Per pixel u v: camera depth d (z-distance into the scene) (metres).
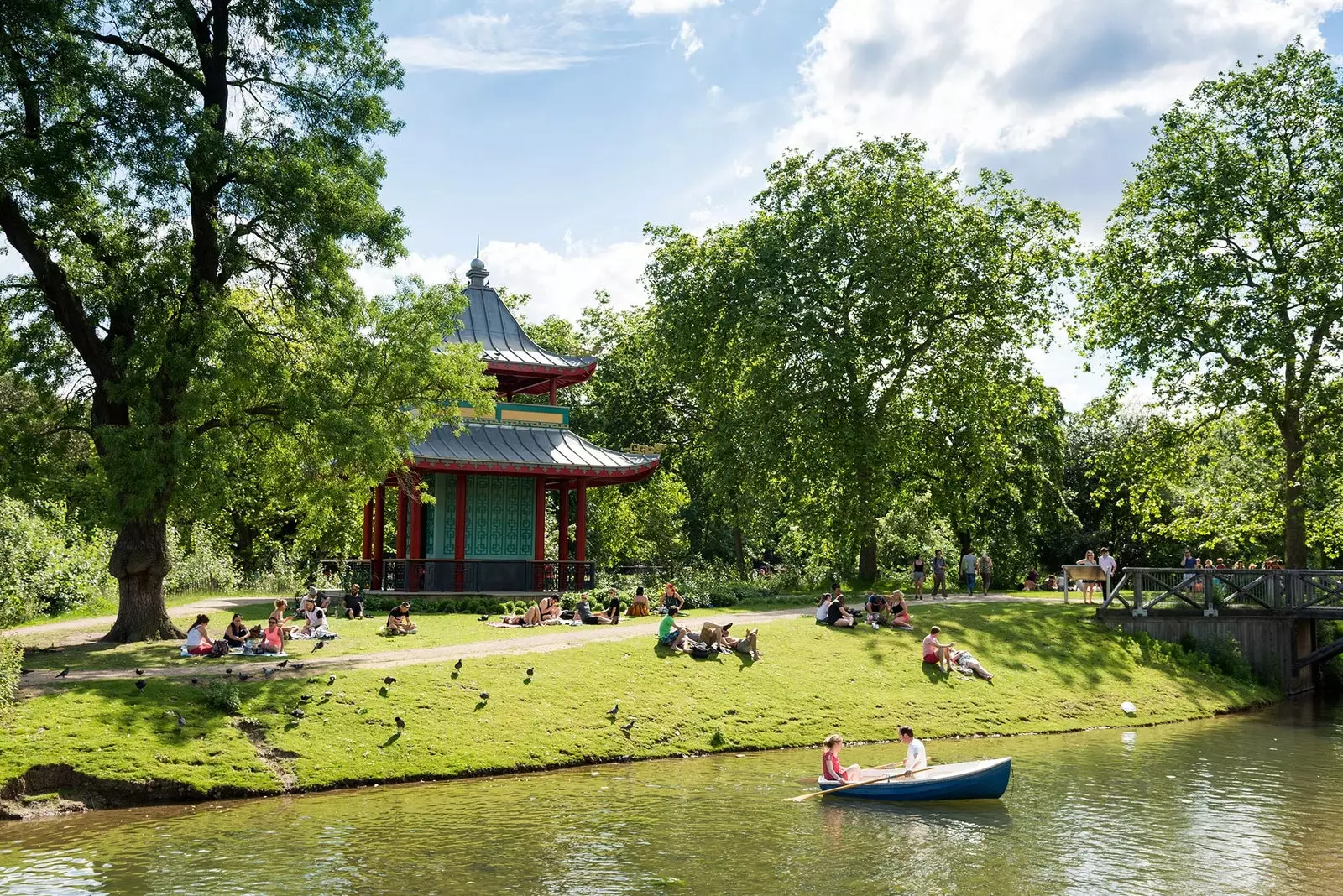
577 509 40.25
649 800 17.89
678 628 27.30
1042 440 54.50
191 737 18.67
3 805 16.16
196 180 25.16
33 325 25.33
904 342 44.56
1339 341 38.53
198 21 26.97
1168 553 65.00
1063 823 16.84
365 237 27.11
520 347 41.38
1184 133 41.41
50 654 24.23
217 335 24.58
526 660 24.62
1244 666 34.69
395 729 20.39
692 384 51.97
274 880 13.12
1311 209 39.62
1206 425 42.09
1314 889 13.56
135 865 13.70
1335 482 40.62
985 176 46.03
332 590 42.91
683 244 50.75
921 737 24.89
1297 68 40.00
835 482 46.72
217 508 24.64
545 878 13.39
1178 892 13.34
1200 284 40.06
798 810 17.42
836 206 45.75
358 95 27.78
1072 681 30.08
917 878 13.72
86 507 24.20
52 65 23.75
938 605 37.91
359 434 25.02
